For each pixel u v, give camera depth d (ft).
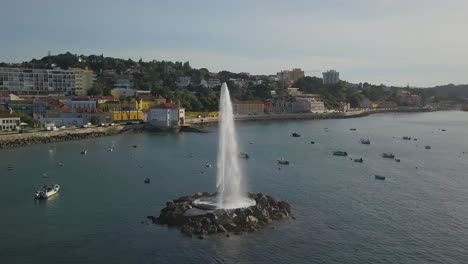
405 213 413.39
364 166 646.74
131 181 519.60
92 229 360.89
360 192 486.79
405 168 635.25
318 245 333.83
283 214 391.65
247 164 647.56
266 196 423.64
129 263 303.07
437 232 366.43
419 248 334.24
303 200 449.06
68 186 494.59
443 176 581.12
